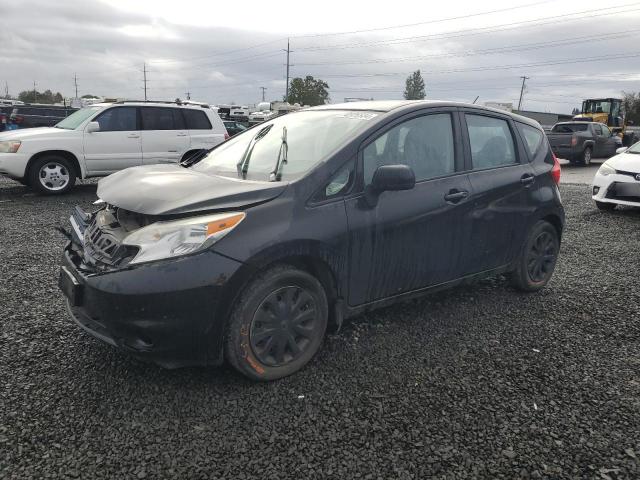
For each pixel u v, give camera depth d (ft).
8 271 17.07
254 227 9.77
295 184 10.50
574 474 8.01
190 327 9.34
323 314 11.03
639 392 10.40
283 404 9.64
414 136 12.55
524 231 14.98
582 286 16.93
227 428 8.89
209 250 9.34
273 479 7.72
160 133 35.83
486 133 14.37
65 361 10.98
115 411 9.27
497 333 13.00
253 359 10.10
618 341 12.75
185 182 10.79
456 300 15.23
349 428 8.98
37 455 8.07
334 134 11.92
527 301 15.34
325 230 10.52
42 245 20.68
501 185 14.02
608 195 30.27
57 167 33.37
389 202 11.58
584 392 10.35
